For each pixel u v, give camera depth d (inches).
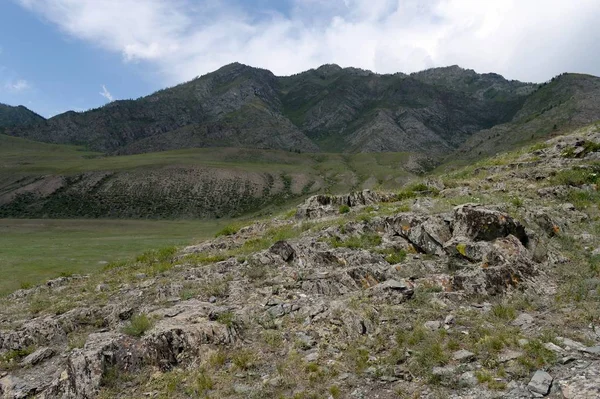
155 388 339.3
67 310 565.9
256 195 7805.1
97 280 756.0
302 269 590.2
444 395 283.4
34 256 1696.6
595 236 566.6
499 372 297.4
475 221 559.2
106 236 3280.0
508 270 455.8
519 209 641.0
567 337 334.0
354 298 450.0
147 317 447.2
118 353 373.7
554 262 500.7
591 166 840.9
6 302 697.0
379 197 954.1
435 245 574.6
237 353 374.3
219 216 6653.5
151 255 920.9
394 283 468.8
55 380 358.3
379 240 641.6
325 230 726.5
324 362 345.1
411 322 392.2
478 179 990.4
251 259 650.8
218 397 314.2
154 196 7086.6
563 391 264.4
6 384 381.7
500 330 356.2
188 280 609.3
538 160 1017.5
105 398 332.8
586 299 397.4
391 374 317.4
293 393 309.1
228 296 524.1
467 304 423.5
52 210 6358.3
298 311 445.4
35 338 475.5
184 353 374.6
